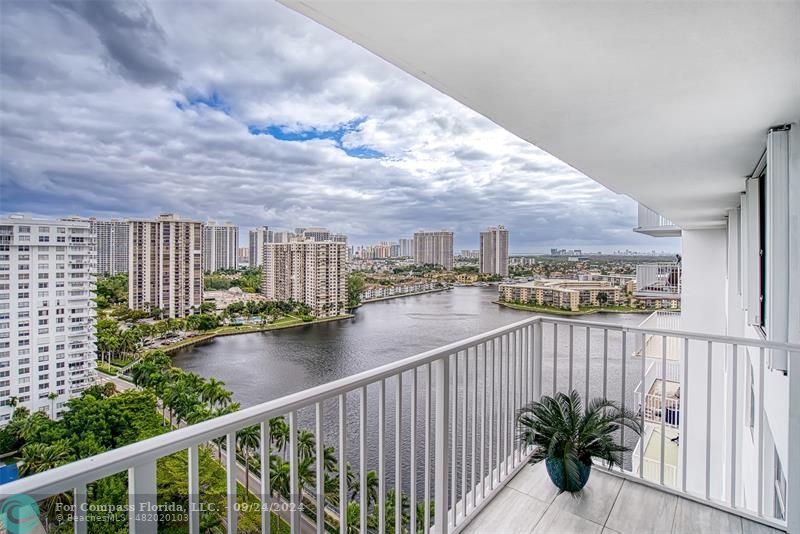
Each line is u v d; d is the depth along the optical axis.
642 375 2.83
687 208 4.96
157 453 1.00
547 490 2.65
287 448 1.41
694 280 7.26
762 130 2.06
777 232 2.01
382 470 1.71
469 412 2.41
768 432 3.42
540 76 1.50
